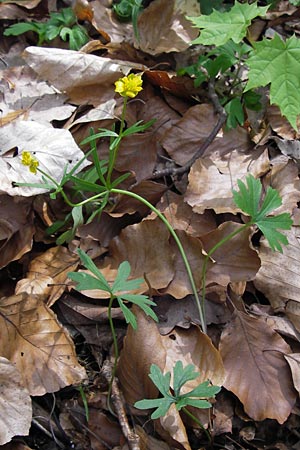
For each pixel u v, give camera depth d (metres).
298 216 0.65
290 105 0.63
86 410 0.57
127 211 0.65
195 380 0.58
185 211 0.65
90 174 0.64
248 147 0.69
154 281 0.61
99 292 0.60
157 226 0.62
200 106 0.69
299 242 0.64
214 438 0.58
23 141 0.65
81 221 0.61
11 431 0.54
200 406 0.52
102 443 0.57
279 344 0.60
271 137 0.69
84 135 0.68
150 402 0.52
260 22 0.78
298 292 0.62
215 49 0.70
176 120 0.70
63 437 0.57
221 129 0.69
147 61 0.74
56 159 0.64
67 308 0.61
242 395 0.58
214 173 0.66
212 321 0.61
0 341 0.58
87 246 0.64
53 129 0.66
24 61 0.74
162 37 0.74
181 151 0.68
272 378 0.59
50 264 0.62
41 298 0.60
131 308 0.59
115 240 0.63
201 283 0.61
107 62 0.71
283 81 0.64
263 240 0.64
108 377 0.58
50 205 0.65
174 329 0.60
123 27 0.76
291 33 0.79
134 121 0.69
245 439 0.58
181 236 0.62
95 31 0.76
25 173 0.63
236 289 0.62
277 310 0.62
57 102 0.69
